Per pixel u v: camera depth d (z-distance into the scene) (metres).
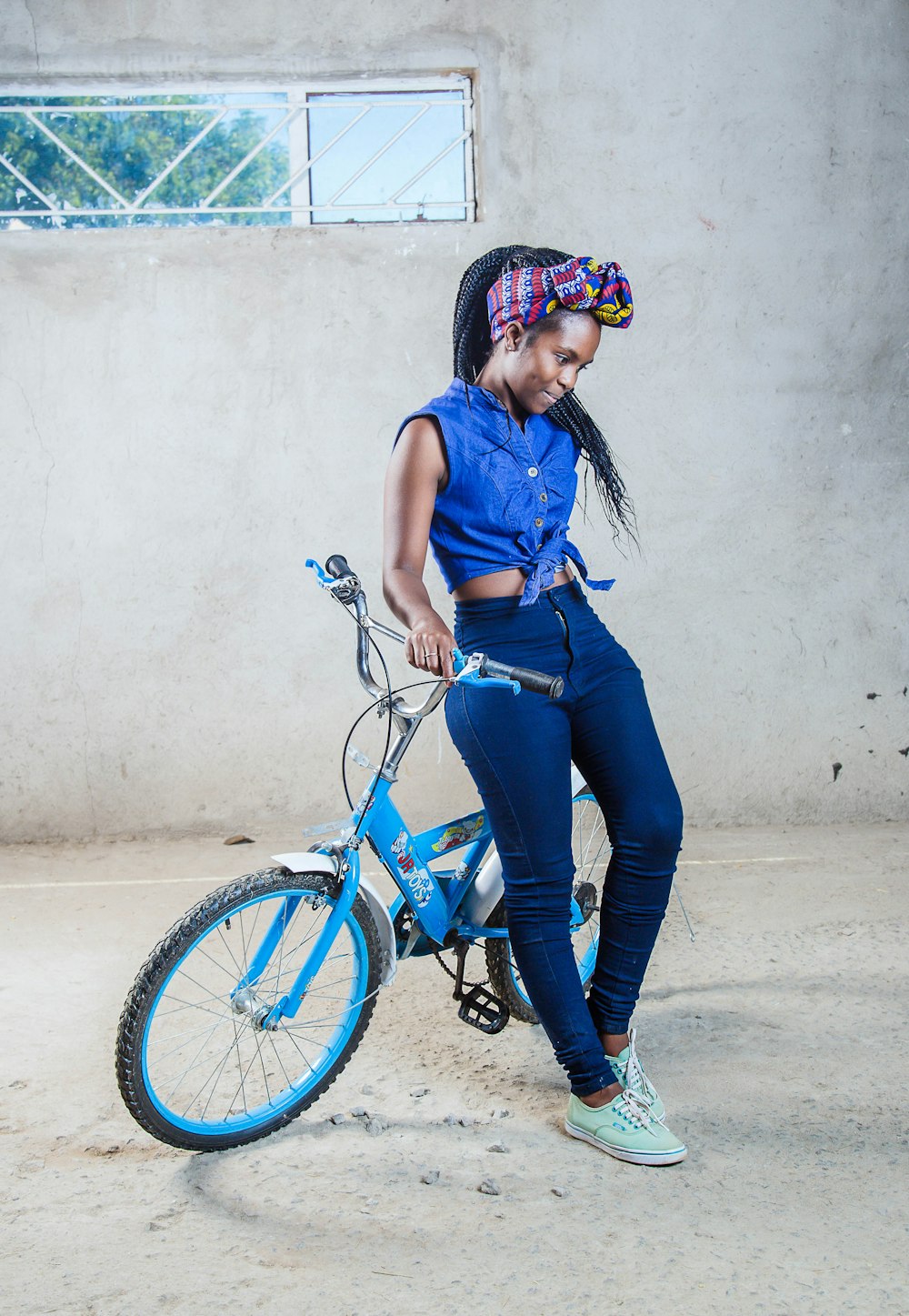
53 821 4.62
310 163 4.58
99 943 3.46
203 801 4.64
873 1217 1.95
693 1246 1.87
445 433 2.13
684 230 4.54
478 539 2.18
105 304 4.47
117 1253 1.87
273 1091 2.42
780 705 4.70
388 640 4.61
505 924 2.56
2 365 4.46
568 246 4.53
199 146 4.56
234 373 4.51
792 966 3.17
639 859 2.19
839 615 4.68
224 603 4.57
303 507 4.56
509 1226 1.94
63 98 4.54
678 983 3.06
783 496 4.63
